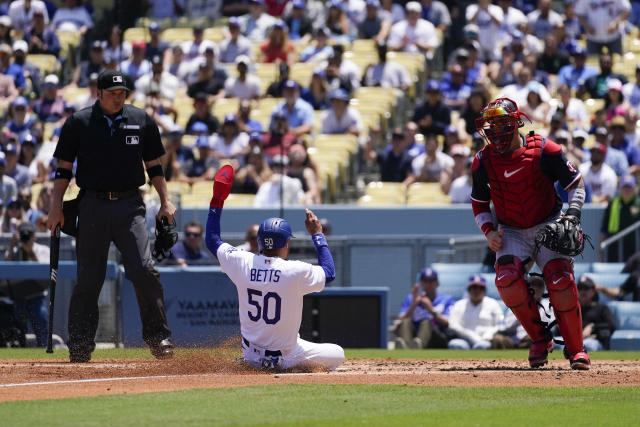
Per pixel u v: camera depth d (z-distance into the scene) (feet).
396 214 127.75
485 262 115.75
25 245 103.65
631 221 122.11
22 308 98.53
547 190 58.23
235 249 56.29
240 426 38.60
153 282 65.62
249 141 136.26
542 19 165.99
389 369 61.16
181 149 136.77
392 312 121.80
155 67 152.35
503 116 56.54
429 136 136.87
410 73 160.66
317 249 56.39
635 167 131.13
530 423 40.32
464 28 169.68
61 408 42.70
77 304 65.31
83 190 65.36
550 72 156.87
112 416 40.70
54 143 141.79
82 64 162.81
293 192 128.88
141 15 181.47
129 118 64.95
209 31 173.17
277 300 55.06
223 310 101.19
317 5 176.04
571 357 59.41
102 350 85.30
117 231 65.21
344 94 145.79
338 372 56.80
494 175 58.03
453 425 39.70
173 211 67.56
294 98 142.82
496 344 102.99
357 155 145.69
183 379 52.65
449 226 127.54
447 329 106.22
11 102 152.76
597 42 158.61
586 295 103.30
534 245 59.16
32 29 168.66
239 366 57.21
